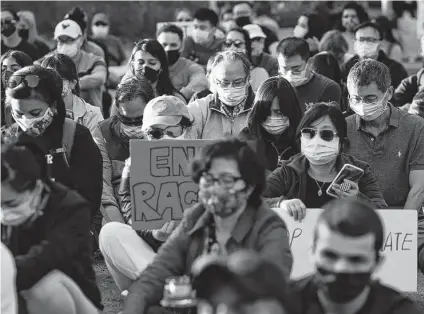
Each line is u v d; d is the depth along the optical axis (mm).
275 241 5633
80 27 14516
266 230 5668
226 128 9203
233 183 5535
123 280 7512
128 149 8797
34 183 5859
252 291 3885
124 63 19016
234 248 5676
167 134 7824
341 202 4949
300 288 4973
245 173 5539
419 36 15938
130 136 8742
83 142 7688
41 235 6027
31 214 5957
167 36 13445
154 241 7250
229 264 3971
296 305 4328
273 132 8281
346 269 4828
